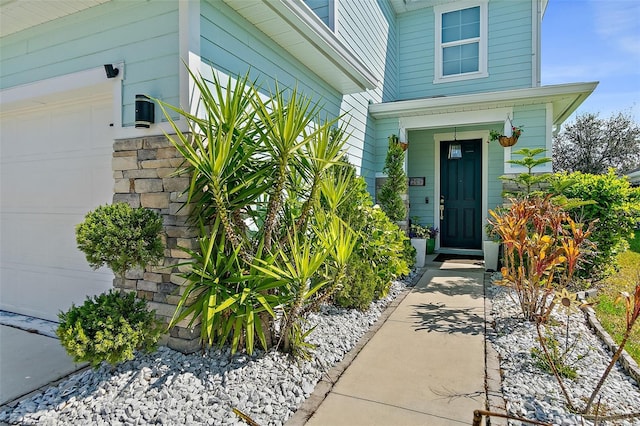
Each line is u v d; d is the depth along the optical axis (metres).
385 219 4.69
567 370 2.44
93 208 3.52
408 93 8.39
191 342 2.65
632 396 2.21
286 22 3.46
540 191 5.22
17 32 3.57
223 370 2.46
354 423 2.01
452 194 7.73
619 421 1.97
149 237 2.51
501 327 3.32
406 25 8.37
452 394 2.29
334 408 2.15
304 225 2.91
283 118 2.59
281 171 2.59
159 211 2.82
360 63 4.87
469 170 7.59
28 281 3.98
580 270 4.66
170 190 2.76
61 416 2.03
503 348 2.91
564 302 2.62
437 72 8.10
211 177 2.34
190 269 2.66
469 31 7.86
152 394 2.18
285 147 2.52
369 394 2.30
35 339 3.26
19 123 4.04
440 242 7.83
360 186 4.62
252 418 2.03
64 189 3.71
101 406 2.09
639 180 13.54
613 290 4.45
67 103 3.64
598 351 2.82
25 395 2.30
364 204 4.52
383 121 6.88
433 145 7.78
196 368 2.46
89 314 2.20
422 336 3.21
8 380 2.49
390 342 3.10
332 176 3.18
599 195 4.72
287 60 4.16
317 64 4.52
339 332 3.22
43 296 3.87
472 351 2.89
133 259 2.40
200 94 2.75
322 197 3.32
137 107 2.78
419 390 2.34
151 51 2.85
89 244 2.31
